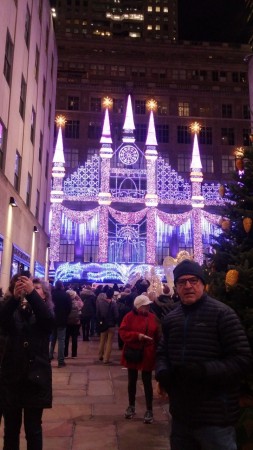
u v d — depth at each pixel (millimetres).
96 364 11812
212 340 3158
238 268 4496
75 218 45938
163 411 7379
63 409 7445
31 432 4102
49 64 36344
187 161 66750
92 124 66688
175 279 3416
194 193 47406
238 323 3189
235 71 78562
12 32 21453
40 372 4141
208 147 67562
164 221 46969
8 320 4156
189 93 69812
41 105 31766
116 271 43375
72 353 12922
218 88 70375
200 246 46219
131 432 6246
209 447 3025
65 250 55469
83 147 65500
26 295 4160
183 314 3352
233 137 68875
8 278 20344
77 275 43031
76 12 119812
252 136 6715
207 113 69750
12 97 21438
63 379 9875
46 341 4297
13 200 20516
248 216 5332
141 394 8664
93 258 55031
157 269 43125
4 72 20000
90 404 7781
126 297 14945
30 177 27969
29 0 26156
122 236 47812
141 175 48969
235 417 3105
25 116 25250
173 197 48219
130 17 122312
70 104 67562
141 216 46656
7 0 19938
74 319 12781
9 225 20422
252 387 4410
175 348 3256
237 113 70125
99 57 75500
